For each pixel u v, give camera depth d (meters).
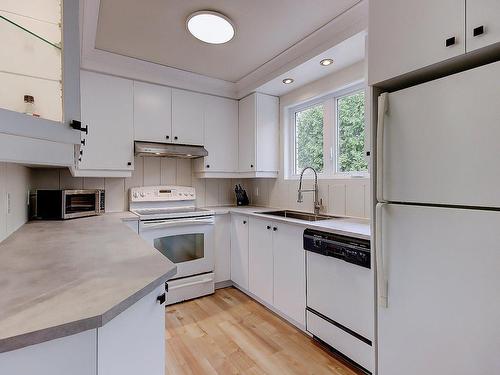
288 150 3.17
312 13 1.84
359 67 2.32
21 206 1.88
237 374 1.69
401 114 1.26
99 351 0.68
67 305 0.68
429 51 1.14
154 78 2.74
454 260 1.09
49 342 0.61
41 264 1.02
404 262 1.26
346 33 1.95
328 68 2.45
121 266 1.00
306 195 2.85
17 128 0.78
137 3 1.74
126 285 0.82
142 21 1.93
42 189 2.38
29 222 2.09
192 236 2.79
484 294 1.01
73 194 2.32
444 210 1.12
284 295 2.30
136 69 2.63
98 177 2.76
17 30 0.89
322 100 2.78
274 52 2.38
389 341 1.34
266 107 3.13
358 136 2.45
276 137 3.21
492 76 0.98
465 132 1.04
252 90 3.02
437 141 1.13
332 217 2.52
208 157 3.11
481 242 1.02
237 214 2.95
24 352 0.58
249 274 2.76
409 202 1.24
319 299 1.96
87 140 2.45
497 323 0.98
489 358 1.00
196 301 2.72
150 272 0.93
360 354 1.67
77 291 0.77
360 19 1.84
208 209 3.12
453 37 1.06
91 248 1.27
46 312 0.64
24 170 1.96
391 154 1.31
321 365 1.77
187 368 1.74
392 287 1.31
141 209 2.96
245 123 3.20
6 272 0.93
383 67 1.32
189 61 2.56
